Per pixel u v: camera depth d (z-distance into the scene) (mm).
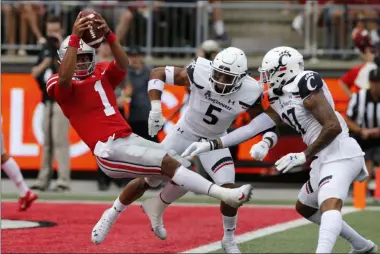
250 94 24156
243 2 51844
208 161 25188
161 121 24172
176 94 43219
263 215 34625
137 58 40344
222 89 23688
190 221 32812
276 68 21828
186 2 48625
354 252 23766
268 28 50781
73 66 21391
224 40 48781
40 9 47969
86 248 26750
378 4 49188
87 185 43781
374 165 40594
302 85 21453
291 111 21812
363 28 47156
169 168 21359
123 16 46094
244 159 42844
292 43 49344
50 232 29625
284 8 48688
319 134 21141
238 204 20328
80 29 21438
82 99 22109
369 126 39062
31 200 33344
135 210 35594
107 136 22000
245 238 29062
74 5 47781
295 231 30578
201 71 23984
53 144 40781
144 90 40188
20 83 44562
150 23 48375
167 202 25109
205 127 25062
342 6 48812
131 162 21750
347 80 41875
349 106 39281
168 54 48875
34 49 48031
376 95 38781
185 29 48625
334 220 20484
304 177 44938
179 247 27141
